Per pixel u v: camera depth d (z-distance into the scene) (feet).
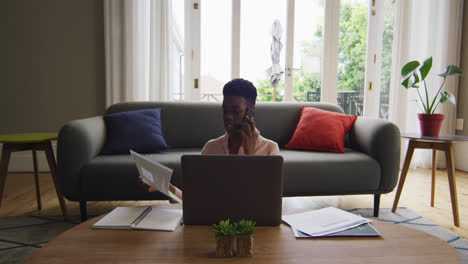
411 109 11.46
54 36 10.61
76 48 10.66
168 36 10.41
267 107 8.04
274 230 2.94
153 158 6.03
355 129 7.25
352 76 11.49
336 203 7.55
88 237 2.80
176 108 7.77
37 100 10.75
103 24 10.61
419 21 11.16
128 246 2.62
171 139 7.55
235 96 3.59
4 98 10.68
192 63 10.88
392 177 6.18
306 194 6.02
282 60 11.23
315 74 11.32
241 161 2.93
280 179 2.96
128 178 5.58
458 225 6.13
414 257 2.46
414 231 2.99
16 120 10.77
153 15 10.16
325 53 11.18
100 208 7.03
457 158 11.47
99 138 6.38
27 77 10.68
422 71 6.89
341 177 6.01
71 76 10.74
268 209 2.99
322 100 11.34
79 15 10.57
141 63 10.44
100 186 5.55
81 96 10.81
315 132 7.09
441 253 2.54
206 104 7.90
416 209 7.13
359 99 11.59
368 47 11.33
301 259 2.42
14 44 10.57
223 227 2.47
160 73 10.41
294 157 6.16
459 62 11.42
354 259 2.42
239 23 10.91
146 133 6.77
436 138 6.27
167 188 3.15
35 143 6.21
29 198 7.66
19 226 5.91
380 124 6.31
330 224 3.06
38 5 10.50
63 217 6.40
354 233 2.87
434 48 11.21
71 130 5.53
